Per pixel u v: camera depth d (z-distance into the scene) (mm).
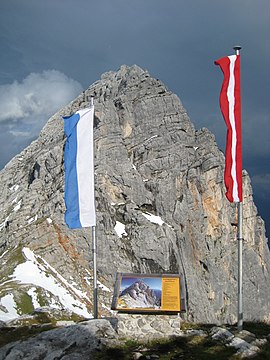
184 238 181250
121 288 34094
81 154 41156
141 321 33594
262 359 29172
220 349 30797
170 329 33531
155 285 34031
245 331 33438
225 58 34250
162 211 188750
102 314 131750
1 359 31781
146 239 171750
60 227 166500
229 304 177875
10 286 119875
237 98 33781
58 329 34031
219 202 197625
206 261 180625
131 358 30047
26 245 154875
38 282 128375
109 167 193375
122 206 185250
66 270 150500
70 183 41406
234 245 195125
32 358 31328
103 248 166125
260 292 190875
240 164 33500
